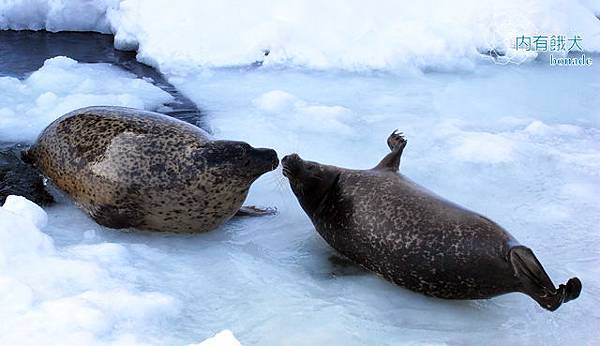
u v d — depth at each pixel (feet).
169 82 35.29
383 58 37.93
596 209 23.66
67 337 14.92
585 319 17.79
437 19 40.75
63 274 17.44
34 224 18.94
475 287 17.80
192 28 38.65
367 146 28.37
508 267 16.97
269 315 17.48
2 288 16.14
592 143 29.35
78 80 34.22
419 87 35.94
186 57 37.65
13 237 17.95
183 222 21.11
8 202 20.36
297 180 21.30
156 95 32.99
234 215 22.79
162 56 37.55
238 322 17.08
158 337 15.83
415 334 17.03
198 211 20.92
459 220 18.26
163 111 31.22
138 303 16.62
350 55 38.17
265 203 24.07
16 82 33.24
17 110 30.19
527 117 32.12
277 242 21.50
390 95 34.60
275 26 38.81
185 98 33.14
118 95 31.81
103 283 17.54
